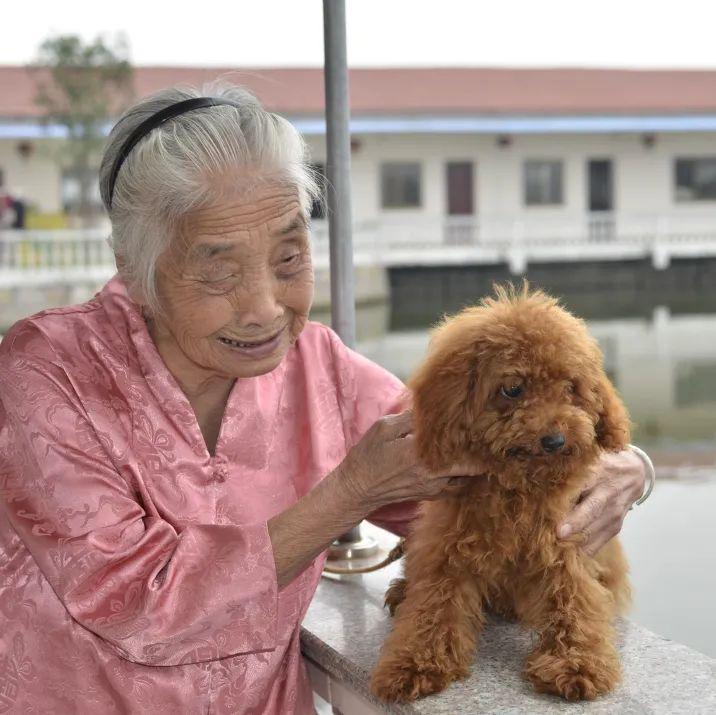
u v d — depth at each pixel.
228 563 1.38
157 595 1.32
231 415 1.53
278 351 1.43
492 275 21.39
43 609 1.37
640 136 22.64
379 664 1.49
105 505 1.37
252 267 1.35
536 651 1.49
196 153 1.32
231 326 1.38
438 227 21.45
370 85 23.11
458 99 22.62
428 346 1.62
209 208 1.32
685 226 22.42
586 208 22.62
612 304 19.19
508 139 22.02
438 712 1.39
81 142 18.56
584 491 1.55
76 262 17.25
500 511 1.48
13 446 1.40
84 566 1.32
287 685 1.57
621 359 11.80
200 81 1.50
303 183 1.39
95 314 1.52
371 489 1.43
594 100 23.05
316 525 1.43
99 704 1.38
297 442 1.64
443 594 1.51
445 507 1.55
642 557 4.48
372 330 15.32
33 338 1.46
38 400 1.40
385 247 21.20
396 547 1.94
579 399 1.52
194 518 1.46
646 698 1.40
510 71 24.88
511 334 1.47
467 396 1.47
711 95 23.78
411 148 21.73
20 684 1.38
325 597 1.88
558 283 21.81
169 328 1.44
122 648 1.32
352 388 1.73
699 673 1.47
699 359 11.67
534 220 21.88
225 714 1.45
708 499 5.54
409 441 1.42
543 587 1.51
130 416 1.45
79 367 1.45
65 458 1.38
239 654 1.40
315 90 21.39
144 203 1.35
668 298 20.56
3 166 19.81
